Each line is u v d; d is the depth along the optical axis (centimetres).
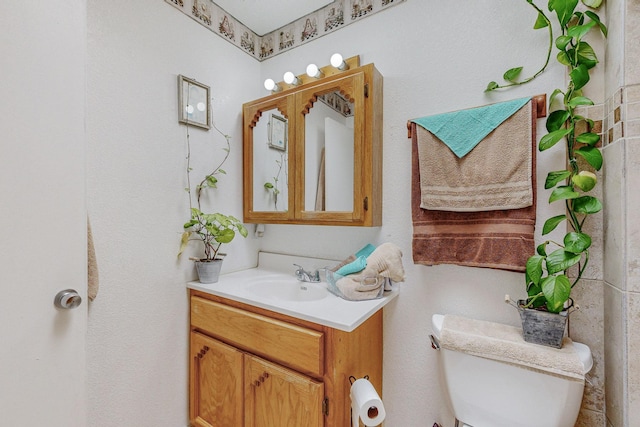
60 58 73
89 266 97
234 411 118
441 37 120
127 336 115
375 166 125
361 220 123
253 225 172
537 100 99
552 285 81
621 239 78
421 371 122
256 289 138
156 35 123
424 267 122
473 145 104
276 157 154
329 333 95
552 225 88
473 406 93
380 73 130
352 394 93
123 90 112
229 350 120
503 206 99
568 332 95
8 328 66
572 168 91
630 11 77
